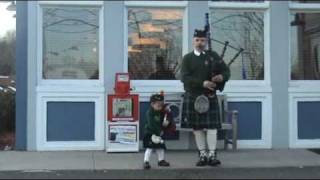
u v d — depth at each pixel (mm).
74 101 9836
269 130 10195
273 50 10219
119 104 9539
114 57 9922
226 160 9023
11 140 9953
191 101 8469
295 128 10266
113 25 9914
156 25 10125
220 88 8492
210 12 10148
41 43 9852
